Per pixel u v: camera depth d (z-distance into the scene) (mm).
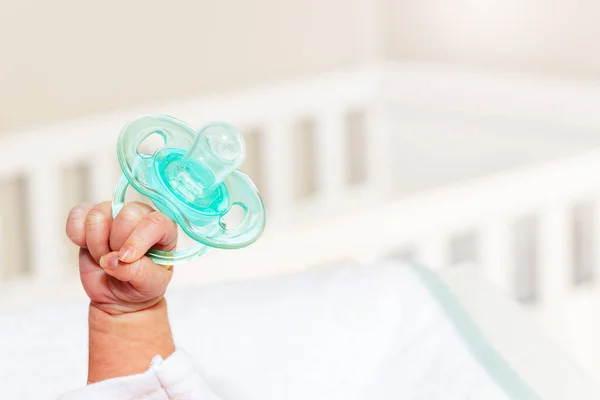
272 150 2877
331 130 2971
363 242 2113
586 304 2406
